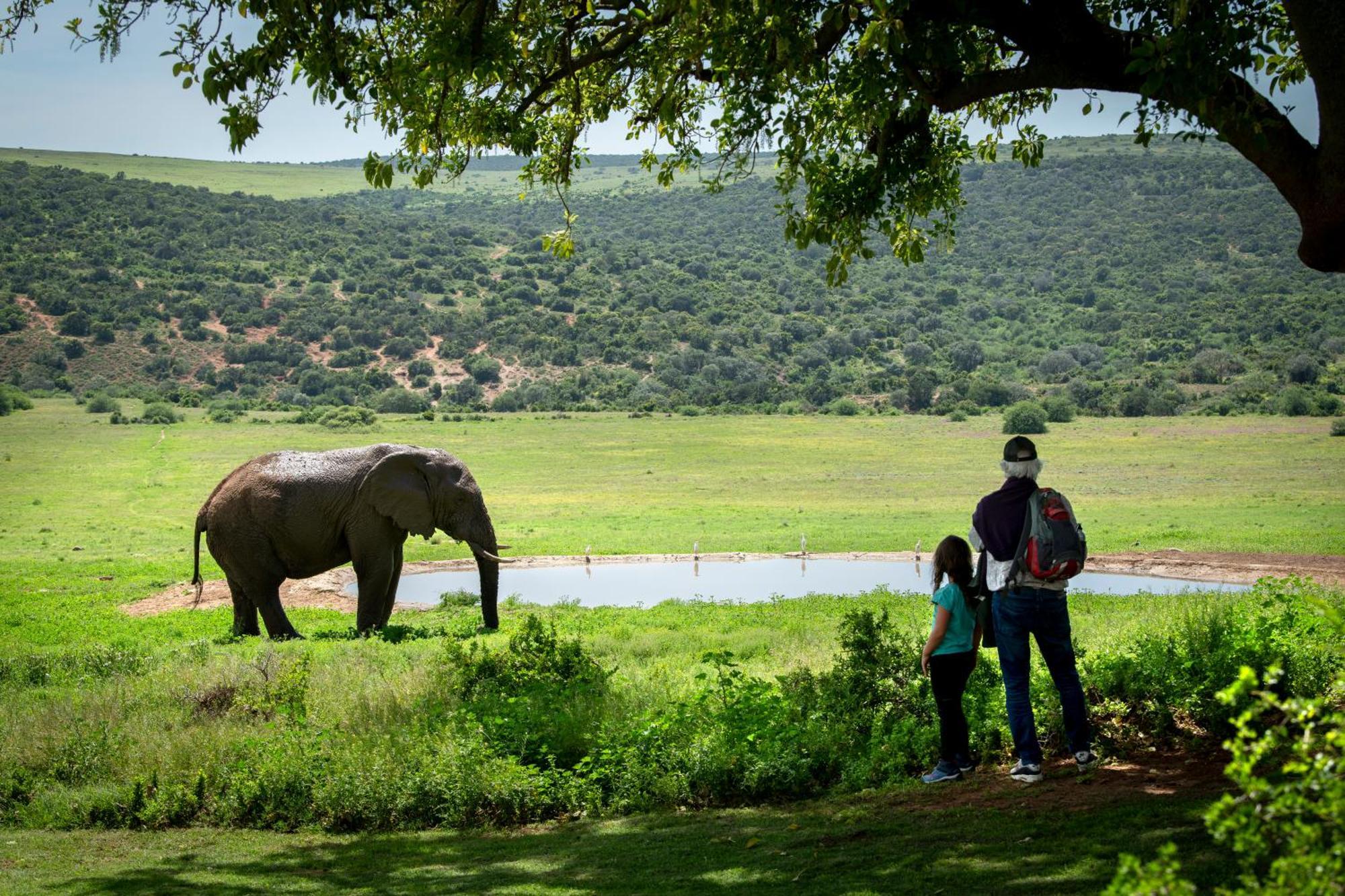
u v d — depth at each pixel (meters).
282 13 10.26
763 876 6.95
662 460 85.00
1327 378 121.81
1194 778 7.79
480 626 24.80
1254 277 180.38
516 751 10.59
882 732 9.89
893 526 51.59
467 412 126.88
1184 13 8.12
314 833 9.76
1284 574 31.38
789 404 122.62
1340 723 3.84
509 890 7.31
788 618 24.12
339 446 91.75
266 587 23.86
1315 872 3.41
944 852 6.87
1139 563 35.62
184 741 11.55
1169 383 125.12
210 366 149.62
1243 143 7.89
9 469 78.06
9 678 17.78
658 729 10.27
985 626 8.66
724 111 12.19
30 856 9.07
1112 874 5.98
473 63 10.66
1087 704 9.55
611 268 193.25
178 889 7.83
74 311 155.38
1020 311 176.00
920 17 9.69
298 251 196.62
